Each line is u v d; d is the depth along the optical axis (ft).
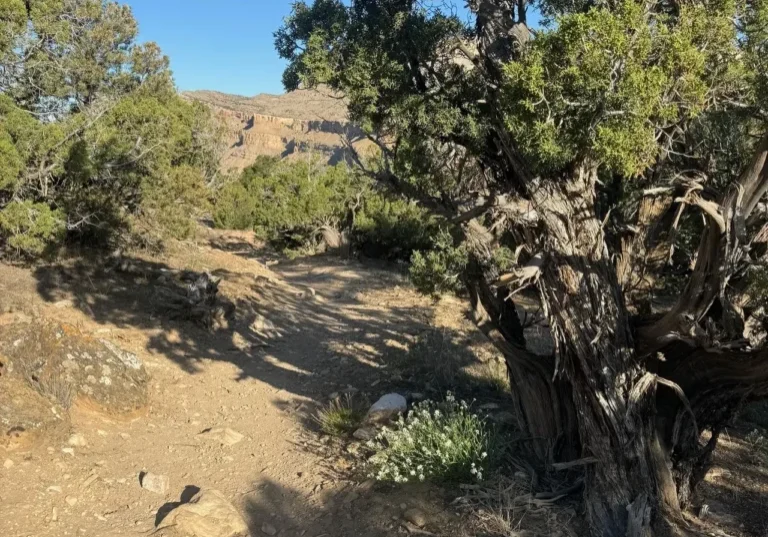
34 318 28.17
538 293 17.46
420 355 34.09
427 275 26.81
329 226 84.48
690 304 14.65
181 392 27.53
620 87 11.66
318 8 17.12
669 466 17.16
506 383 28.68
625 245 18.37
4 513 15.44
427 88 17.01
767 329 15.03
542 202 15.93
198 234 73.36
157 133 48.49
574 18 11.77
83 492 17.35
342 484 19.22
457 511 16.92
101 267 41.88
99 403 22.76
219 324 37.88
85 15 73.26
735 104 14.78
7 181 32.86
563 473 18.76
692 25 12.89
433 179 18.28
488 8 16.70
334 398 28.09
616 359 16.20
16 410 19.13
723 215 13.52
